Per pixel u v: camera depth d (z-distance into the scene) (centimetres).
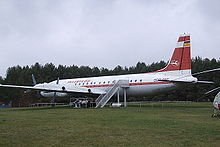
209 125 1141
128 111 2078
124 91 2894
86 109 2470
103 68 10075
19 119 1469
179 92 6900
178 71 2605
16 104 7044
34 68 8681
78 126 1135
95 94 3092
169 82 2630
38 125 1178
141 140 810
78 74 8681
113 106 2917
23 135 909
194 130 998
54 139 835
